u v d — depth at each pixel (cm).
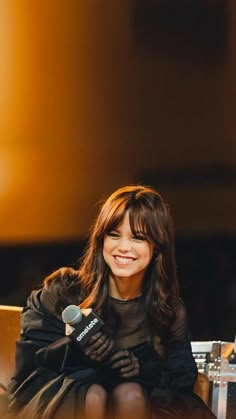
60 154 1204
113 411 330
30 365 347
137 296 349
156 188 1179
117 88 1219
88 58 1209
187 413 342
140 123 1216
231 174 1160
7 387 360
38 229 1023
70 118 1216
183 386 350
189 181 1200
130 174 1216
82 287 348
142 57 1205
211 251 905
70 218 1052
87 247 356
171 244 346
